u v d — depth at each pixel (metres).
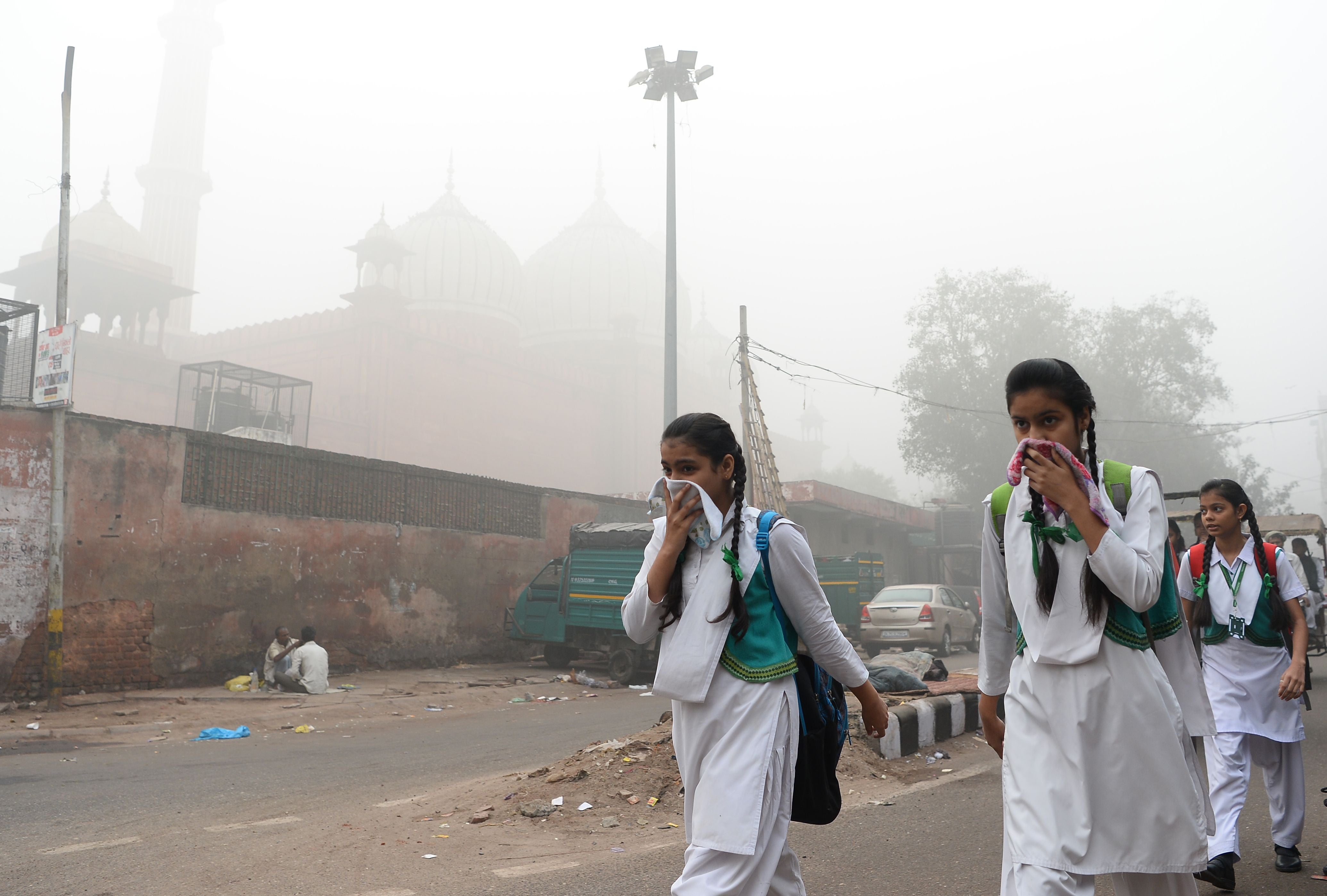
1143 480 2.21
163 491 12.91
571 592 15.91
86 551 12.04
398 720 10.91
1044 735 2.18
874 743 6.77
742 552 2.28
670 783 5.38
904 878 3.91
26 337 14.19
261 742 9.12
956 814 5.09
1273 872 4.03
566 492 20.47
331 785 6.58
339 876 4.01
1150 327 40.69
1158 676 2.15
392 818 5.20
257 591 13.98
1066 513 2.15
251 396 27.83
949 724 7.74
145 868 4.18
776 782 2.18
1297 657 3.93
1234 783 3.98
